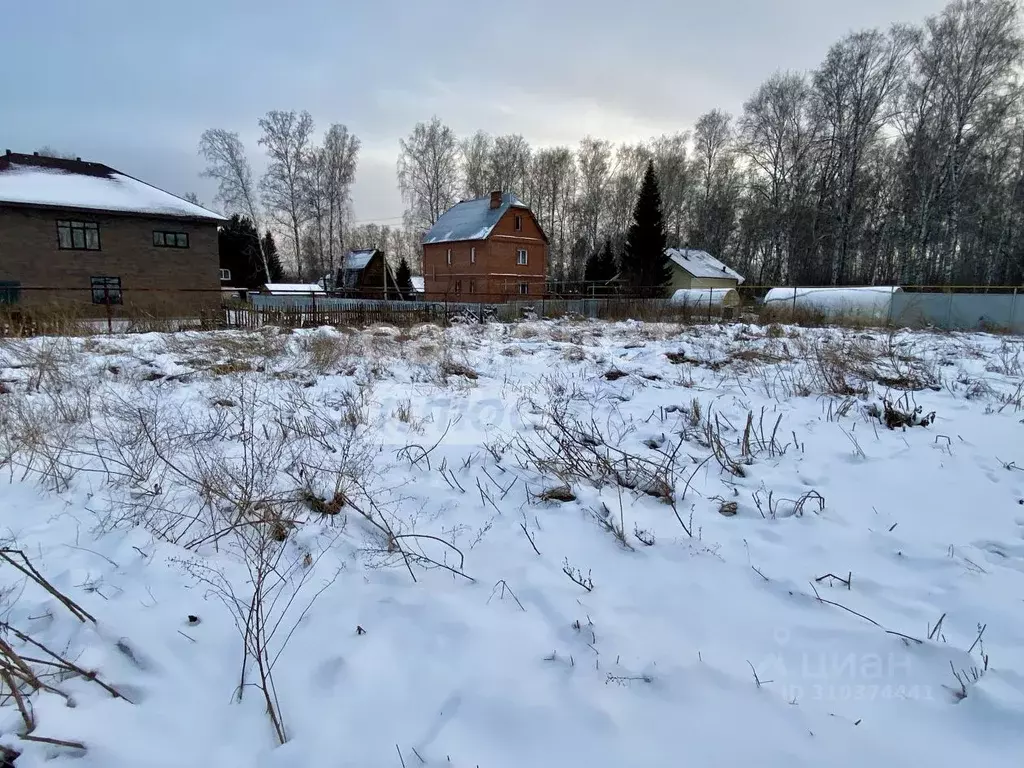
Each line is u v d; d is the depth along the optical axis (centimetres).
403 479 370
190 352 888
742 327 1370
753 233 4544
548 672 198
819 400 564
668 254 3912
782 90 3900
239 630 217
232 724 181
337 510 322
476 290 3434
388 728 178
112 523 305
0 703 182
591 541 286
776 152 4016
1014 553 265
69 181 2319
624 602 237
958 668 194
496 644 212
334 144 4338
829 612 226
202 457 385
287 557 276
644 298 2486
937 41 2902
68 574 256
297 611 234
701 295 2428
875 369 704
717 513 313
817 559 264
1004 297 1875
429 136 4609
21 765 162
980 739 167
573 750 167
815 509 314
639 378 695
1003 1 2709
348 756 168
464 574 258
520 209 3428
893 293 1934
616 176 5088
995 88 2842
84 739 171
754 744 168
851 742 167
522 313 2031
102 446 415
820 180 3772
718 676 194
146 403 534
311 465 368
